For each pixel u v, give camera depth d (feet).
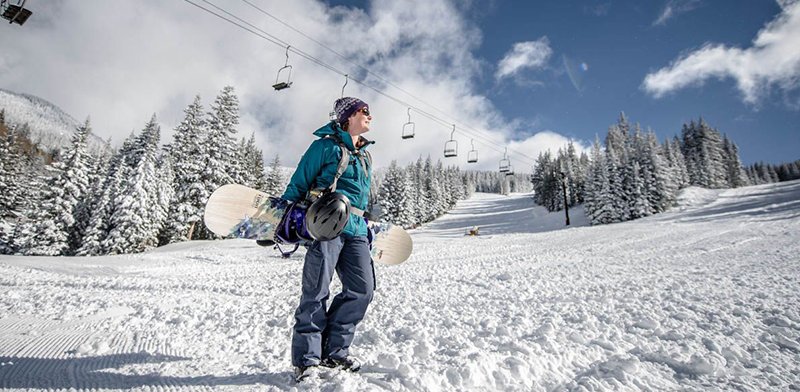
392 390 6.10
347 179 6.97
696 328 9.99
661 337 9.52
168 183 86.43
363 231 7.15
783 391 6.49
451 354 8.06
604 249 36.58
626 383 6.68
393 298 15.40
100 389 6.31
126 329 10.59
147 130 85.71
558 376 7.14
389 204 172.86
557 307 12.91
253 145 135.95
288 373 6.98
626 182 132.26
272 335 9.97
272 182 143.95
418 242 62.75
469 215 238.27
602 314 11.68
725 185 201.16
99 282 21.13
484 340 9.18
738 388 6.61
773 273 18.01
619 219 127.34
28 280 21.79
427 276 22.56
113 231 76.28
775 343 8.87
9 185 118.73
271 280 22.29
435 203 225.35
